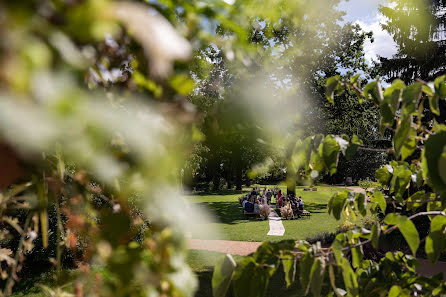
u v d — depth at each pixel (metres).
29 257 7.14
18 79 0.29
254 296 1.19
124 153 0.54
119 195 0.79
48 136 0.29
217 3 0.78
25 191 0.91
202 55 0.92
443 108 8.52
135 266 0.72
